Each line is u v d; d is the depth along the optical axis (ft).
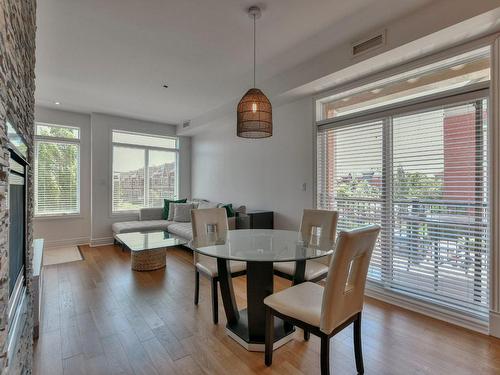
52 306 8.66
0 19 2.69
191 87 13.01
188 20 7.82
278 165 13.51
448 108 8.04
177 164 21.31
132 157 19.31
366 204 10.05
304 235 8.68
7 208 3.13
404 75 8.93
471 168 7.57
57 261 13.70
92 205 17.31
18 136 4.16
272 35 8.59
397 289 9.09
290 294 5.96
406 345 6.66
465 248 7.66
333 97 11.11
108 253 15.29
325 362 4.88
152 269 12.30
